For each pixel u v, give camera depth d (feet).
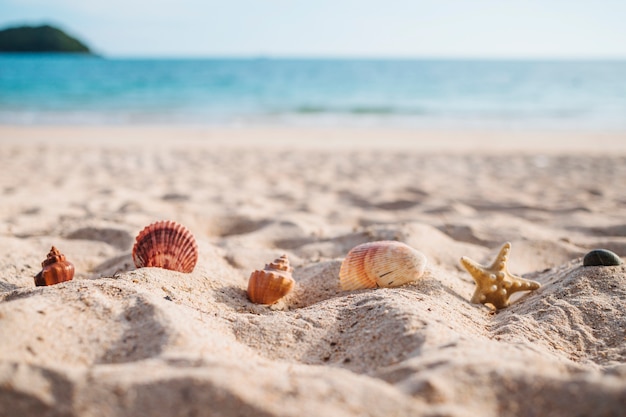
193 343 0.91
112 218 2.16
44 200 2.63
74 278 1.54
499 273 1.39
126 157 4.46
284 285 1.38
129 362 0.88
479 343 0.95
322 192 3.17
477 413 0.74
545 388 0.78
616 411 0.73
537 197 3.08
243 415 0.72
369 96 12.72
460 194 3.16
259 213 2.44
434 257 1.85
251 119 8.23
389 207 2.80
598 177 3.83
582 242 2.04
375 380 0.81
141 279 1.30
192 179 3.53
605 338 1.15
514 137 6.28
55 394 0.74
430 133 6.64
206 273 1.50
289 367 0.91
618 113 9.10
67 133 6.05
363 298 1.24
